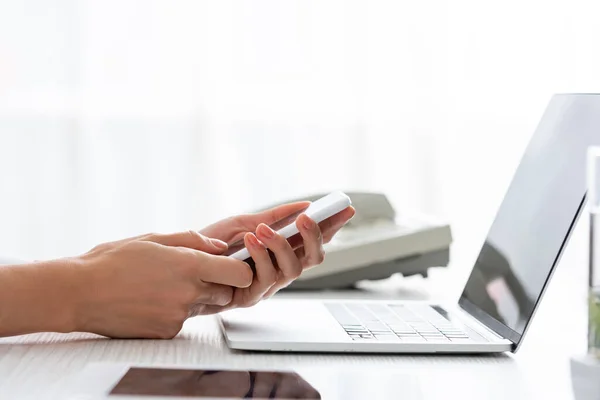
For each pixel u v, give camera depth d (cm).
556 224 89
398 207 310
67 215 309
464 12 306
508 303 94
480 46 307
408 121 308
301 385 71
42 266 93
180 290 94
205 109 306
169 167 309
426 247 149
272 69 305
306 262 100
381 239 147
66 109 306
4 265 93
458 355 87
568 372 79
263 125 307
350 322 100
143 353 86
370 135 308
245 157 307
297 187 308
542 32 306
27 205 308
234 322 99
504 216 107
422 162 309
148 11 304
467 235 311
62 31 304
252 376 74
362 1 304
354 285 149
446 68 307
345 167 308
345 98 306
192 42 304
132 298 93
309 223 96
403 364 82
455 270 176
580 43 305
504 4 306
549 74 307
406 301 122
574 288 143
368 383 73
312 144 308
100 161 308
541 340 97
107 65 305
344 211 104
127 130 307
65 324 92
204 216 309
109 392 68
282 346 87
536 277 89
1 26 303
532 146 108
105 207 309
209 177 308
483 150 310
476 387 72
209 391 68
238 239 112
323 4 304
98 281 93
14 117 306
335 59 305
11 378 73
